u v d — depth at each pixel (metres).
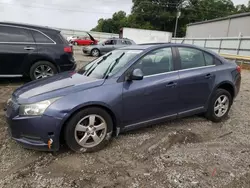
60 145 2.89
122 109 3.07
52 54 6.31
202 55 3.99
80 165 2.68
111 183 2.39
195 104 3.82
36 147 2.71
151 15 60.50
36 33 6.20
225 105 4.24
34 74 6.24
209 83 3.90
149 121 3.39
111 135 3.15
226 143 3.36
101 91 2.92
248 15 25.61
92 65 3.89
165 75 3.44
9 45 5.86
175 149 3.13
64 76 3.55
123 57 3.52
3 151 2.94
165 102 3.44
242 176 2.56
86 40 30.55
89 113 2.85
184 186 2.37
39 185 2.32
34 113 2.65
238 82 4.39
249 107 5.24
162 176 2.53
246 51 16.19
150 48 3.48
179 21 60.91
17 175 2.47
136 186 2.35
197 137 3.52
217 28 31.47
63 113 2.67
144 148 3.12
